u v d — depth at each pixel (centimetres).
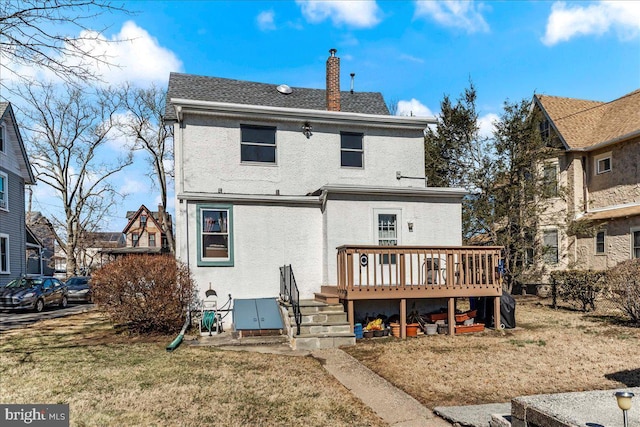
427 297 1118
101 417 537
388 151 1486
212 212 1233
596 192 1961
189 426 512
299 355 893
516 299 1888
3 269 2136
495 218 1895
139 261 1114
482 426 487
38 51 618
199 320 1145
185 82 1541
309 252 1283
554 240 1986
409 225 1323
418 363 809
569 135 2025
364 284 1212
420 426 515
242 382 685
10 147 2234
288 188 1366
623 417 372
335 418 541
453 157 2102
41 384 673
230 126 1327
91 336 1105
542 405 423
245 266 1233
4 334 1163
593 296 1459
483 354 870
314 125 1419
